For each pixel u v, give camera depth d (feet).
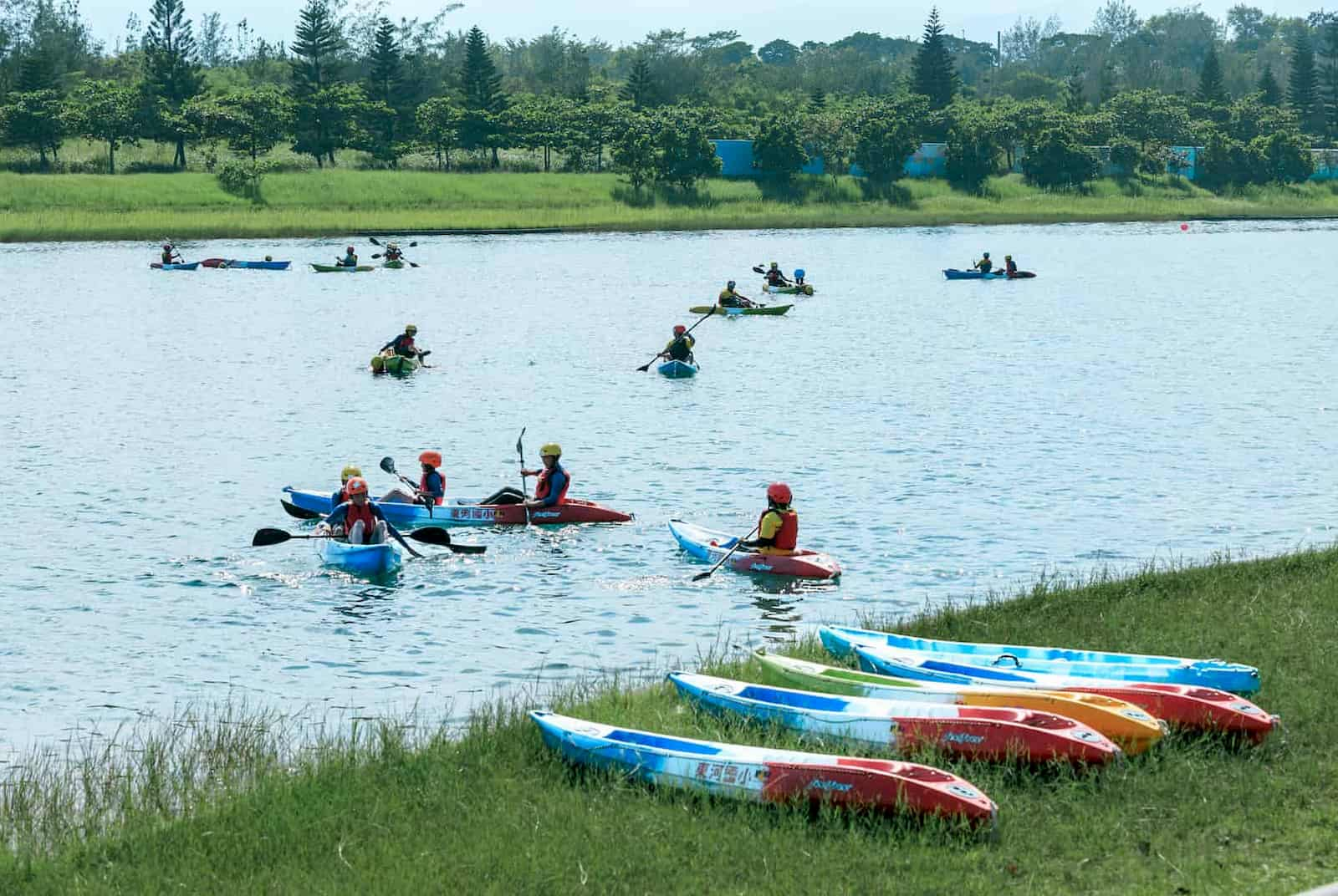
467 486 94.63
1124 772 40.96
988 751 42.32
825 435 110.63
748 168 481.87
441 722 52.47
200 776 46.01
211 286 238.27
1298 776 41.09
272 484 94.79
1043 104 545.85
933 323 188.85
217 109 435.12
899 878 35.32
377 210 396.78
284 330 180.65
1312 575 66.18
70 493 91.81
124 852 38.91
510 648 62.08
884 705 45.88
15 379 139.95
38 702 55.47
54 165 428.97
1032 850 36.73
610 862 36.42
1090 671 50.75
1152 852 36.52
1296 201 529.04
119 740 51.19
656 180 452.76
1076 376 141.18
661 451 104.99
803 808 39.68
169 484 94.68
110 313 197.98
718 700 48.32
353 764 44.80
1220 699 44.52
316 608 68.13
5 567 74.79
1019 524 83.30
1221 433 111.04
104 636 63.87
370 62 638.12
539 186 437.99
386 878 35.81
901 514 85.81
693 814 39.91
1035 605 62.80
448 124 469.16
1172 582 65.92
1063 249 336.29
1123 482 94.17
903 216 438.40
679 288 237.45
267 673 59.00
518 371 146.61
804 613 66.74
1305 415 118.83
